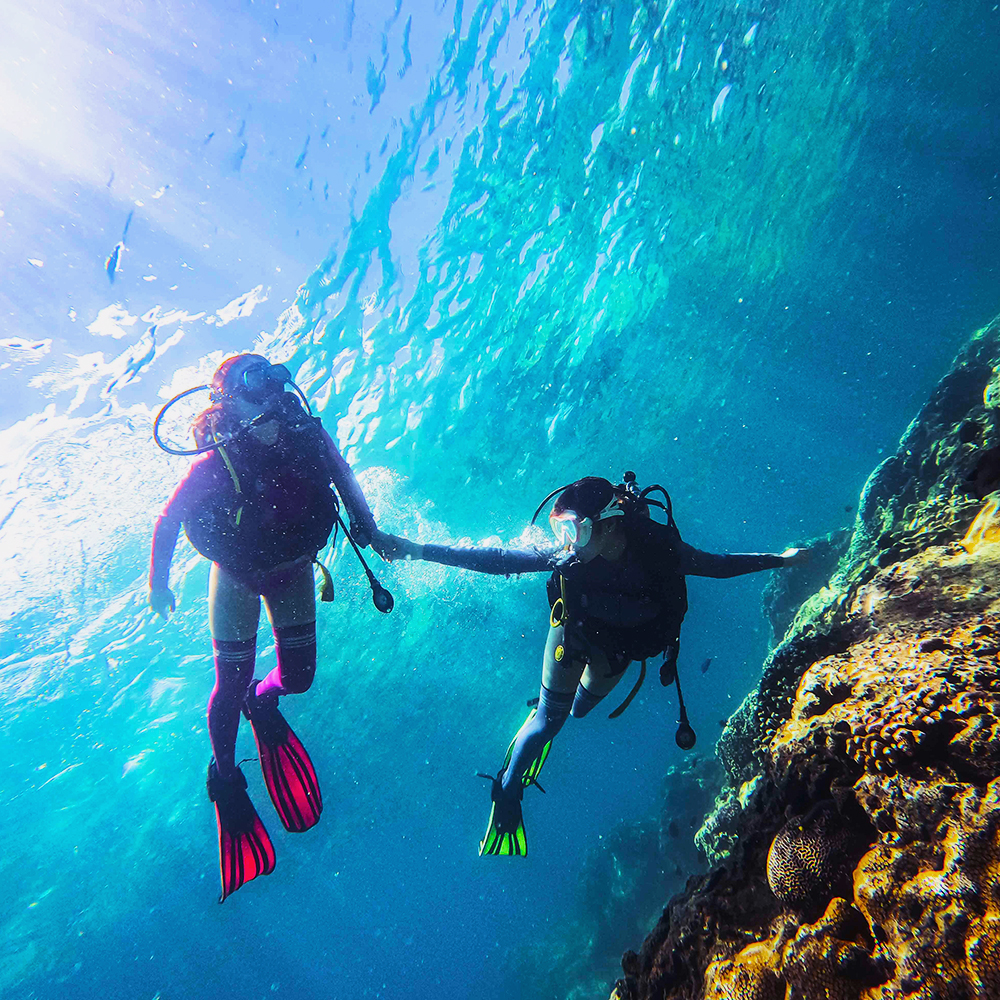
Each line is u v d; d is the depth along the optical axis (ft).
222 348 38.29
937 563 10.23
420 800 65.72
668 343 59.82
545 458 53.31
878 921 5.45
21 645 29.25
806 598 30.94
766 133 50.90
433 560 11.08
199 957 60.80
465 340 42.55
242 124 37.35
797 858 6.47
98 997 51.24
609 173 42.91
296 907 66.49
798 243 67.62
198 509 10.02
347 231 39.22
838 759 6.80
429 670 50.55
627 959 9.27
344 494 11.17
